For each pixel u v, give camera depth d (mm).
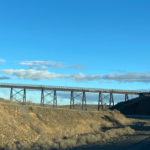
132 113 104312
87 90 89000
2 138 32156
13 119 39438
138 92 114125
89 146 26281
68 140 29125
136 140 27781
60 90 82250
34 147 27656
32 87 77250
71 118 55688
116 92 101625
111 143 27281
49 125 46125
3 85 74000
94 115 66250
